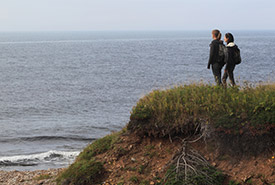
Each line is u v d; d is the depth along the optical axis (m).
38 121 33.22
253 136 7.36
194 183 7.01
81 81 64.81
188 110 8.32
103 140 9.61
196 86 9.72
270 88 8.86
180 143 8.27
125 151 8.67
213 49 9.79
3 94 49.84
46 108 40.03
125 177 8.03
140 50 174.88
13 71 83.88
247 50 140.25
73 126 30.78
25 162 18.64
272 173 6.80
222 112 7.93
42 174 11.42
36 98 46.66
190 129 8.23
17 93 50.97
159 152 8.33
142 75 71.00
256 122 7.37
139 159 8.36
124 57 129.12
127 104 42.16
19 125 31.42
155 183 7.59
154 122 8.57
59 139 26.14
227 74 10.06
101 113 37.09
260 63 81.62
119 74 74.62
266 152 7.20
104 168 8.46
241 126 7.52
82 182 8.21
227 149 7.62
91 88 55.59
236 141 7.54
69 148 23.20
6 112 37.66
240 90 9.07
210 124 7.89
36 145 24.42
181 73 71.69
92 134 28.00
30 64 104.38
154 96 9.36
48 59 125.06
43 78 70.50
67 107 40.59
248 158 7.34
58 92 52.00
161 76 67.88
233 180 7.05
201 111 8.22
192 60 106.25
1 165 18.05
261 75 56.34
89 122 32.53
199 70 76.69
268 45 187.50
